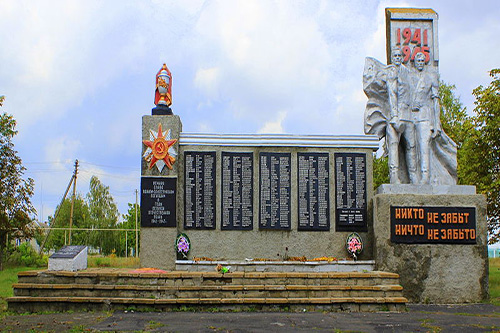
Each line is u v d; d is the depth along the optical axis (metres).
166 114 12.79
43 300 10.18
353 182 12.82
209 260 12.13
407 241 12.19
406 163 13.31
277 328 8.30
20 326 8.45
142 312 10.02
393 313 10.12
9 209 29.23
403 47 13.50
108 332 7.87
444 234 12.29
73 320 9.03
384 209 12.27
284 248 12.51
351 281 10.88
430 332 8.13
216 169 12.67
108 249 47.38
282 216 12.60
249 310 10.23
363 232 12.69
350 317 9.52
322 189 12.75
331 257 12.46
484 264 12.30
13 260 30.08
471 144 20.05
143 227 12.23
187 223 12.46
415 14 13.57
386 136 13.31
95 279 10.56
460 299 12.09
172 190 12.35
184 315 9.61
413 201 12.35
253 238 12.50
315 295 10.59
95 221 48.34
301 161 12.80
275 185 12.69
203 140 12.70
